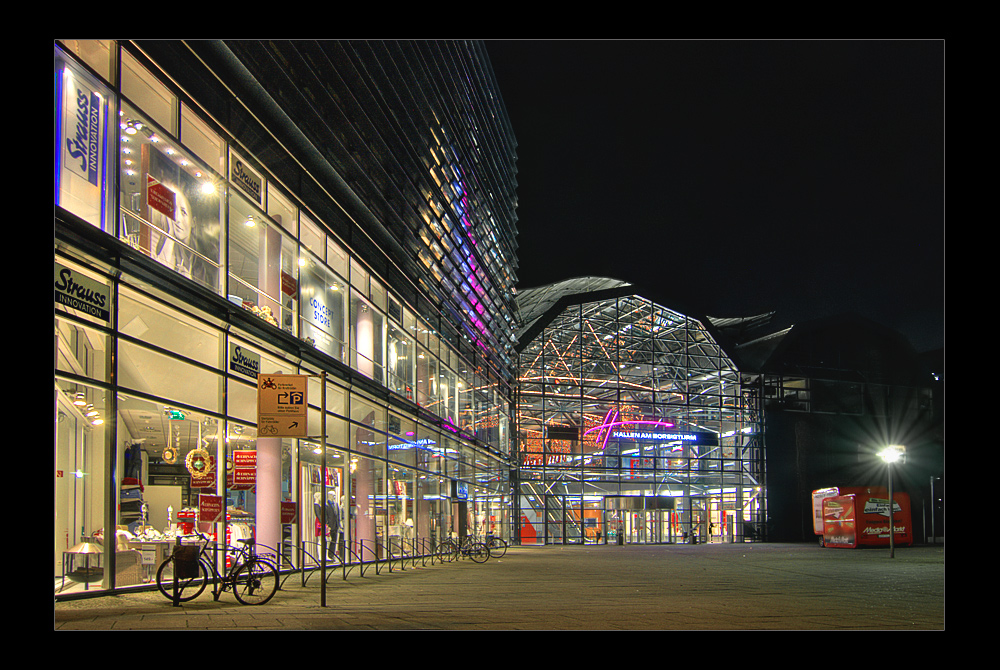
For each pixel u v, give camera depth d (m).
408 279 30.08
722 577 21.41
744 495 57.62
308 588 16.62
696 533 55.91
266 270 19.44
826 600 14.77
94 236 12.23
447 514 35.16
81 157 12.55
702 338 58.34
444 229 33.94
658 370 56.91
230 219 18.28
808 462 59.22
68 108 12.29
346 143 23.20
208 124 16.73
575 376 55.12
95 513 12.84
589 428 54.69
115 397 13.13
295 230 20.72
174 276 14.32
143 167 14.58
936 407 62.97
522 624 10.41
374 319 26.34
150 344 14.24
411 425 30.05
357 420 24.48
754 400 59.09
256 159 18.72
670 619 11.28
